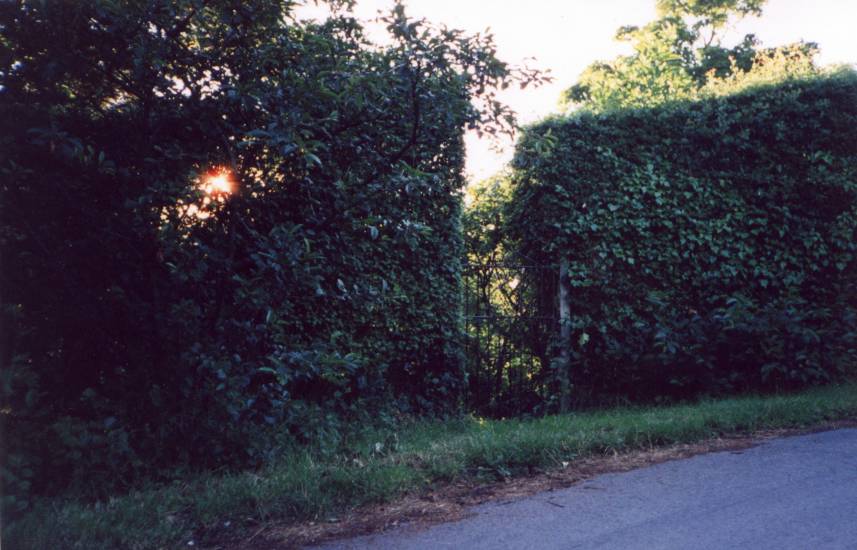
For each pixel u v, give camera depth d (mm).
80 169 5414
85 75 5488
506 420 8500
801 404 7090
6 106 5234
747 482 4848
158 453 5391
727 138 9250
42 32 5168
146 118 5641
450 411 8281
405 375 8266
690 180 9281
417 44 5801
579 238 9266
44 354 5559
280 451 5844
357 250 7105
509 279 9484
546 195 9219
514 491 4910
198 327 5559
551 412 9023
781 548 3666
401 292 8039
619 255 9156
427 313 8172
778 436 6234
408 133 7492
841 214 9125
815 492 4559
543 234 9406
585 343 9242
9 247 5328
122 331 5641
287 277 5645
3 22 5078
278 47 5652
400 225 6551
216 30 5566
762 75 9969
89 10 4996
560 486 4980
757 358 8562
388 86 5930
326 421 6523
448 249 8312
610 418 7051
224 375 5215
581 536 3969
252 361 5719
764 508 4293
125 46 5262
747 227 9328
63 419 5023
